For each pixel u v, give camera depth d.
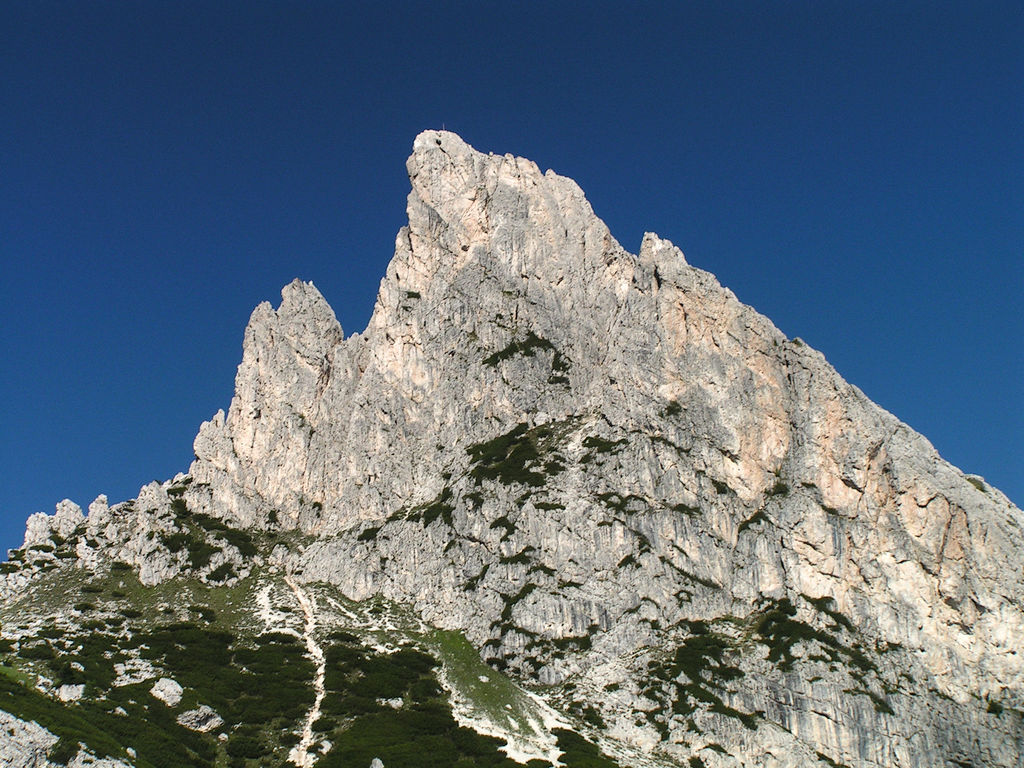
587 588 151.88
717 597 152.12
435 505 172.38
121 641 144.62
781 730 132.75
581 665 142.50
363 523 178.38
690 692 134.88
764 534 158.62
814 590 155.12
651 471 164.12
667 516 158.88
